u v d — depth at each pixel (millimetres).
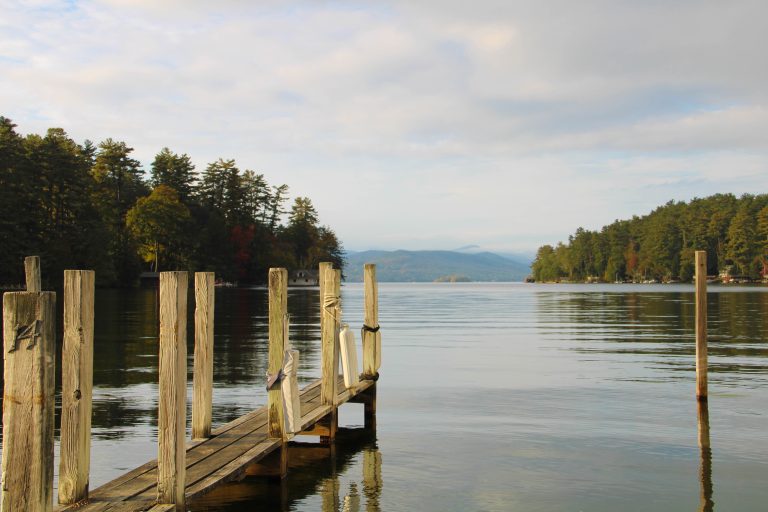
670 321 39094
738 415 13523
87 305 6543
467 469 10008
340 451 11062
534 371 19516
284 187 141750
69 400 6438
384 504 8539
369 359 13727
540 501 8633
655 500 8672
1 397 13891
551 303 67938
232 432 9594
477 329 34781
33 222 67375
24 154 71062
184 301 6727
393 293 120250
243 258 120250
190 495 6699
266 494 8945
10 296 4473
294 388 9422
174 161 110312
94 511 6164
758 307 52094
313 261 150875
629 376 18500
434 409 14312
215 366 19828
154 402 14312
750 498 8742
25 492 4441
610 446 11250
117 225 95500
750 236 145500
